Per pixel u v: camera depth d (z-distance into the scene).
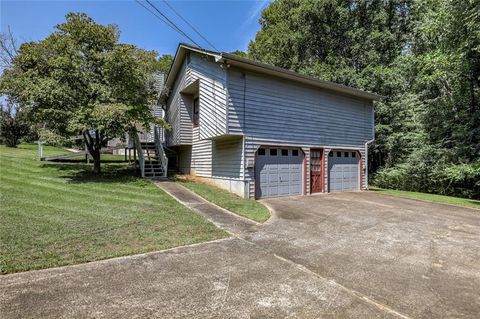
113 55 10.96
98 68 11.62
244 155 10.30
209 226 6.31
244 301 3.24
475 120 13.47
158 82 17.39
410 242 5.70
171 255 4.67
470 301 3.36
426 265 4.51
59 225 5.74
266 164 11.01
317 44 21.69
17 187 8.91
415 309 3.16
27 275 3.78
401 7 20.58
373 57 19.20
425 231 6.59
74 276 3.80
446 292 3.59
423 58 14.23
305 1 20.89
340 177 13.68
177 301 3.21
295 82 11.84
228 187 10.97
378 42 19.81
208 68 11.43
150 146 15.77
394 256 4.88
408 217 8.08
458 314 3.08
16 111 20.03
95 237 5.23
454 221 7.74
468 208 10.09
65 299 3.20
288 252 4.94
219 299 3.27
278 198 11.03
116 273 3.93
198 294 3.38
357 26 20.59
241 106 10.30
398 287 3.70
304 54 22.34
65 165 14.15
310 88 12.37
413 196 12.73
